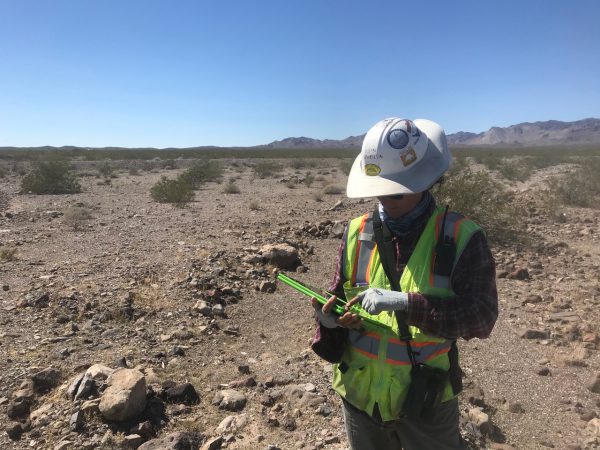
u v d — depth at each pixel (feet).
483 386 15.47
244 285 24.70
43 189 72.38
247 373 15.98
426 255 6.58
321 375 15.74
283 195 66.59
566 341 18.48
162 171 131.13
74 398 13.24
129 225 41.93
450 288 6.51
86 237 36.27
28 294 21.57
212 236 35.63
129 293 21.75
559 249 32.27
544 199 48.96
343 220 39.96
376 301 6.24
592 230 37.32
